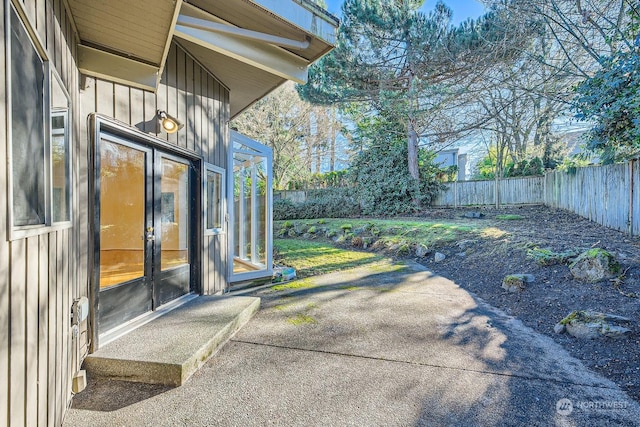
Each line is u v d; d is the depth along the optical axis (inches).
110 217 121.6
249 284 221.9
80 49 103.7
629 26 211.8
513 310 161.8
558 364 108.0
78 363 95.4
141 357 99.4
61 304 79.0
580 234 251.3
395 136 549.3
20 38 55.1
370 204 548.4
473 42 378.6
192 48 163.0
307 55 160.2
